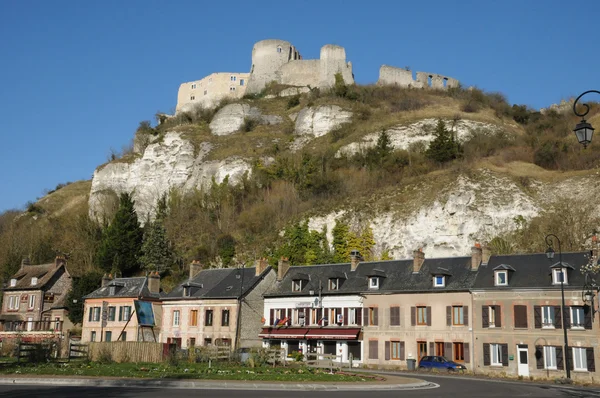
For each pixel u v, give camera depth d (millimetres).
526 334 39031
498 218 63594
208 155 94750
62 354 37156
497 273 41125
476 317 41062
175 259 72438
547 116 99375
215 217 80125
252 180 84375
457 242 63344
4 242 81250
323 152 88375
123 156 102625
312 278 50406
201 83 129875
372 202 70062
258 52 124750
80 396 18172
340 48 118625
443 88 114625
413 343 43031
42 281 64562
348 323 46281
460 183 67562
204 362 34344
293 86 117438
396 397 19953
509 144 81188
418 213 66188
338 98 104875
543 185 66375
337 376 27875
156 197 92625
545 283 39250
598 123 86000
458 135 87000
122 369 28375
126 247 71875
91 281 61469
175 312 53562
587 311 37312
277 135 99812
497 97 106125
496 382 31781
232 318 49719
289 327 48719
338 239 65812
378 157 82250
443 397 20578
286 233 68812
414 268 45844
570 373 36938
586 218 59719
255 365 33188
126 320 53594
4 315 64938
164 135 100500
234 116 104938
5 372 26672
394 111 99562
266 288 52125
